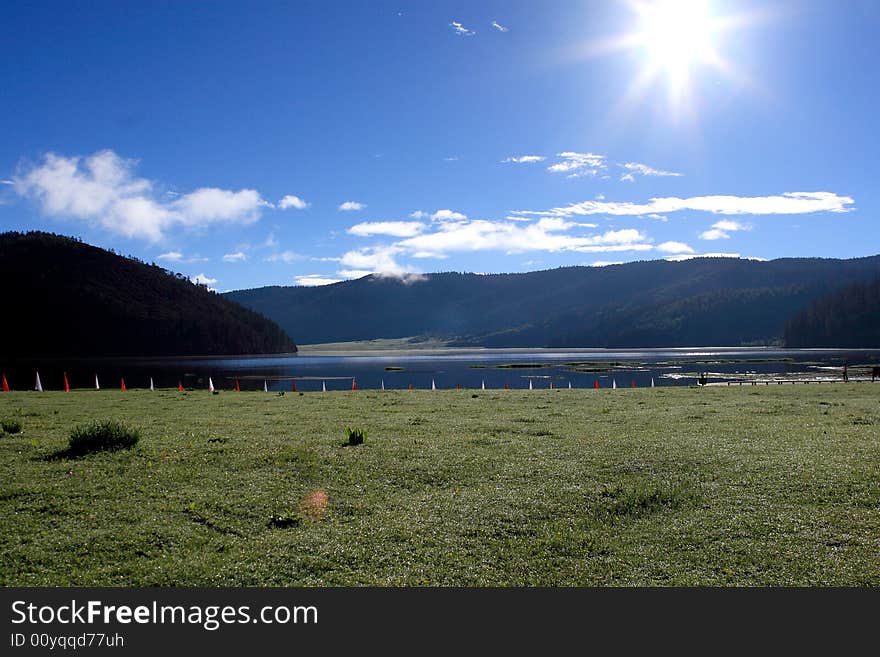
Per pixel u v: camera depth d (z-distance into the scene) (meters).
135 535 12.23
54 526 12.66
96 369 126.81
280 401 39.59
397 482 15.99
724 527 12.53
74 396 44.34
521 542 12.11
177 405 36.41
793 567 10.88
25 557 11.31
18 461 17.33
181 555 11.51
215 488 15.18
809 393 44.78
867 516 12.88
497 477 16.30
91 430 19.19
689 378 84.50
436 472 16.75
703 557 11.34
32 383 78.75
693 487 15.05
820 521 12.70
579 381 83.06
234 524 12.95
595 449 19.41
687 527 12.58
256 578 10.74
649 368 116.69
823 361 138.38
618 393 46.34
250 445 19.77
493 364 151.75
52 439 20.83
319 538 12.20
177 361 188.12
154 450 18.75
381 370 127.62
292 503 14.23
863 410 30.84
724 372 97.44
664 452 18.56
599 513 13.52
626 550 11.72
